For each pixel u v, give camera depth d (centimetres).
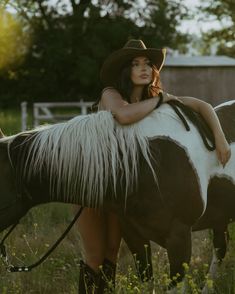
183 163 376
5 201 357
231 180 406
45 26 4069
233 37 4128
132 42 405
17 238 600
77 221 425
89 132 367
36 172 362
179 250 375
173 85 1720
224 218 417
